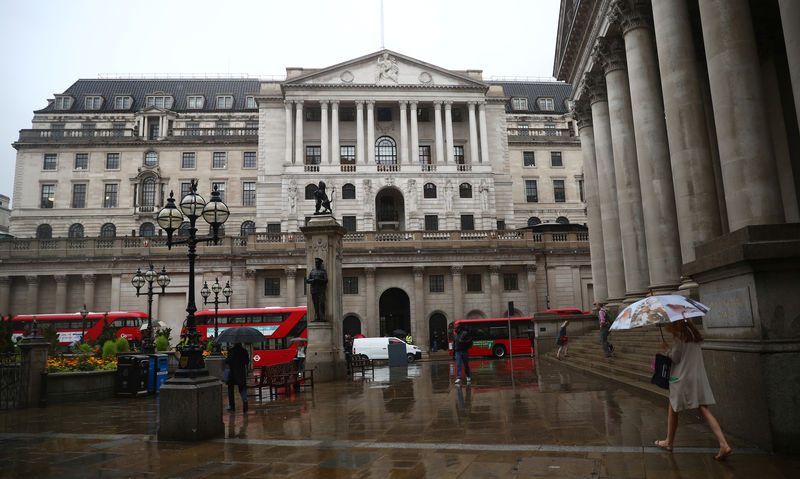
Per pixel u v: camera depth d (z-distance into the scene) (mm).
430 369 28422
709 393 7473
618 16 23719
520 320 41281
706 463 7082
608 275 28844
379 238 51406
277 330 36812
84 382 18312
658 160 21828
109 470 8125
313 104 62219
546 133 80312
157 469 8078
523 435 9398
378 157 63844
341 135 63656
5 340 17672
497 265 51781
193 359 10750
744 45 15133
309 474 7406
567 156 76125
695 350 7625
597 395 14086
